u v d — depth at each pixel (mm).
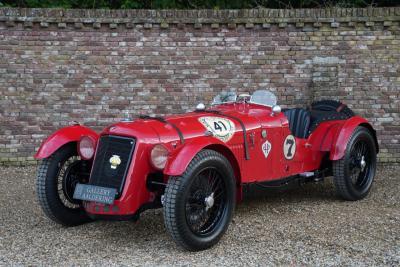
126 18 8117
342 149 6023
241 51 8250
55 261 4508
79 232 5277
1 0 10242
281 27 8203
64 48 8148
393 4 10281
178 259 4512
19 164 8273
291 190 6812
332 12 8148
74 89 8227
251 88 8312
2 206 6203
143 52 8211
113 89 8250
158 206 4992
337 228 5227
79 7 10602
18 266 4406
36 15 8023
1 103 8172
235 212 5832
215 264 4391
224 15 8156
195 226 4734
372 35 8164
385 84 8227
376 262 4391
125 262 4465
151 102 8305
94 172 4902
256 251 4668
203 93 8305
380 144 8305
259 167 5555
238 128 5371
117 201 4695
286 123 5852
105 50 8195
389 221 5422
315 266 4332
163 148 4680
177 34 8203
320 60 8219
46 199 5230
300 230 5184
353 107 8258
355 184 6344
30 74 8148
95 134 5594
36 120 8234
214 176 4840
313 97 8266
